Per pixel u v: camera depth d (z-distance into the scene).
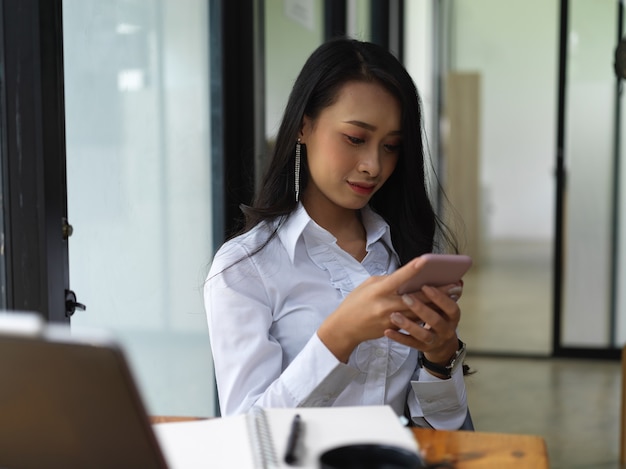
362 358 1.26
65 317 1.55
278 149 1.32
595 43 4.59
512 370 4.45
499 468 0.89
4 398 0.70
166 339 2.20
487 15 10.88
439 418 1.29
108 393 0.68
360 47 1.26
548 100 11.75
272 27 2.75
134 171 1.98
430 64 6.50
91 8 1.74
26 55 1.45
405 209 1.40
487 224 9.80
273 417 0.97
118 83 1.89
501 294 7.05
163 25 2.13
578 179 4.65
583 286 4.68
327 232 1.30
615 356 4.66
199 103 2.38
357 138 1.23
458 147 8.24
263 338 1.23
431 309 1.06
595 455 3.08
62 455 0.72
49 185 1.49
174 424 0.96
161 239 2.15
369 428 0.93
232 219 2.54
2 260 1.51
